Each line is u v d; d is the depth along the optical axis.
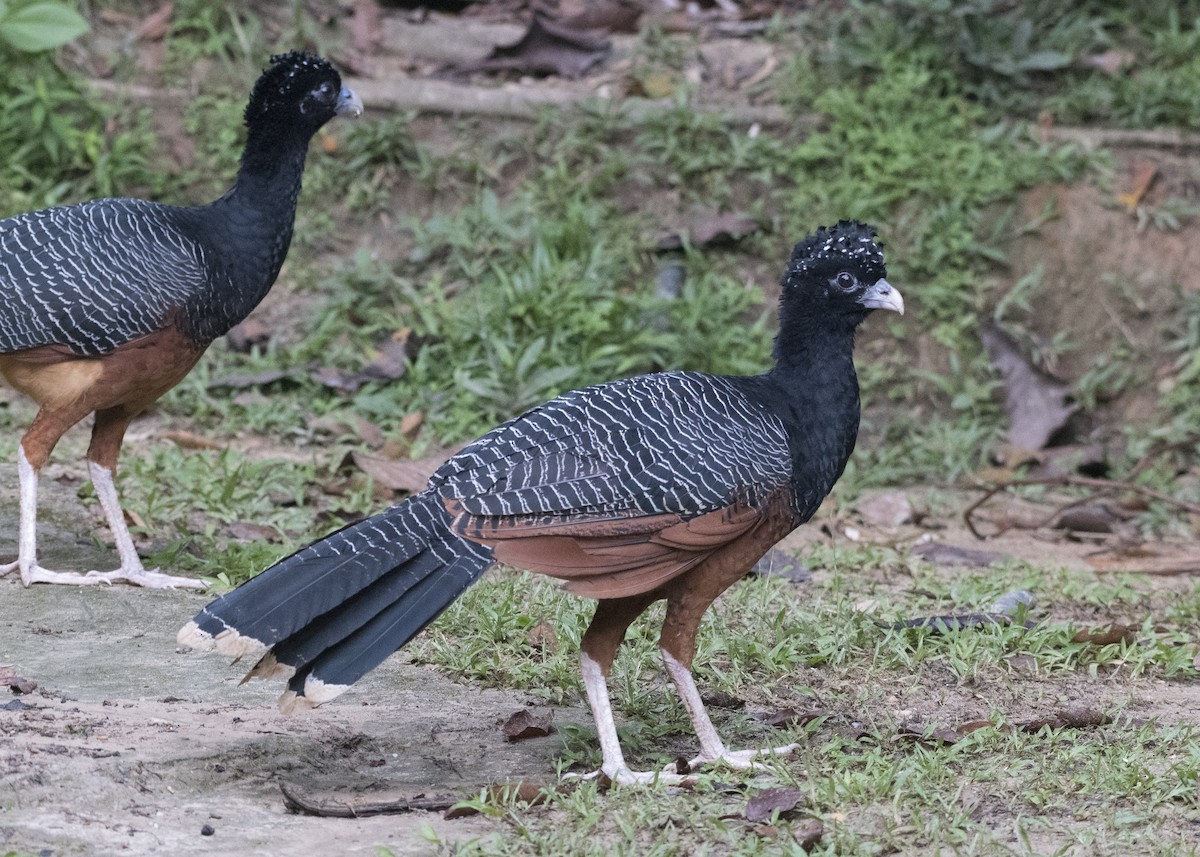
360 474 13.50
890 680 9.31
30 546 10.24
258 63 18.62
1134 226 17.86
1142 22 20.31
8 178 17.05
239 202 10.81
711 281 17.36
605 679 7.82
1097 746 7.95
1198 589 11.64
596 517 7.13
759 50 19.72
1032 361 17.14
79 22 16.20
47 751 7.09
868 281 7.94
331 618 6.73
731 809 6.91
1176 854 6.49
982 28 18.94
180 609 9.92
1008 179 17.98
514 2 20.77
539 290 16.34
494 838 6.41
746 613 10.30
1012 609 10.76
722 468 7.36
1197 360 16.92
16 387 10.41
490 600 10.00
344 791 7.17
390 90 18.44
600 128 18.30
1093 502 15.51
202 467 12.84
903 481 15.95
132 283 10.09
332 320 16.48
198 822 6.62
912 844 6.57
